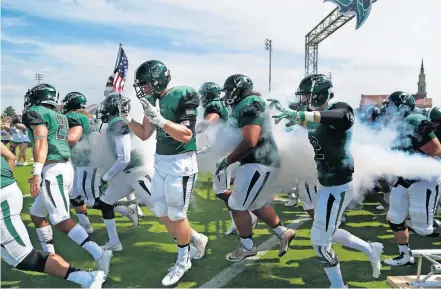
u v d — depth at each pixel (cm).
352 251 362
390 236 411
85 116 362
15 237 237
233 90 320
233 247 374
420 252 255
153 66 273
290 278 303
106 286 287
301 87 262
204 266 327
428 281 255
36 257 245
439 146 304
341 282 264
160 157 285
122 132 329
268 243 383
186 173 282
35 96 291
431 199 315
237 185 319
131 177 348
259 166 313
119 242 362
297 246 375
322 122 234
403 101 328
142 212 499
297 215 496
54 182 286
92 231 411
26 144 943
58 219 288
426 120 304
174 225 296
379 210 518
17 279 298
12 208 236
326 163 250
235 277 304
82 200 394
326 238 257
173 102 272
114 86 288
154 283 293
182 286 289
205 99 398
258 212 335
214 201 563
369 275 307
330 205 253
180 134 266
